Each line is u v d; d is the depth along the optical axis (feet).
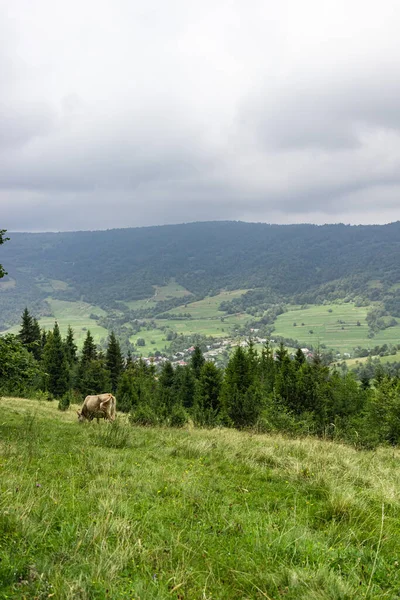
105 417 58.34
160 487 21.08
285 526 16.22
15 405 86.22
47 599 10.30
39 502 16.93
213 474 25.14
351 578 12.19
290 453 33.55
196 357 220.23
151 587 11.09
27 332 206.39
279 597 11.12
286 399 82.17
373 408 76.74
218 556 13.44
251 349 162.61
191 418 70.49
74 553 12.58
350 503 18.31
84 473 23.22
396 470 31.81
